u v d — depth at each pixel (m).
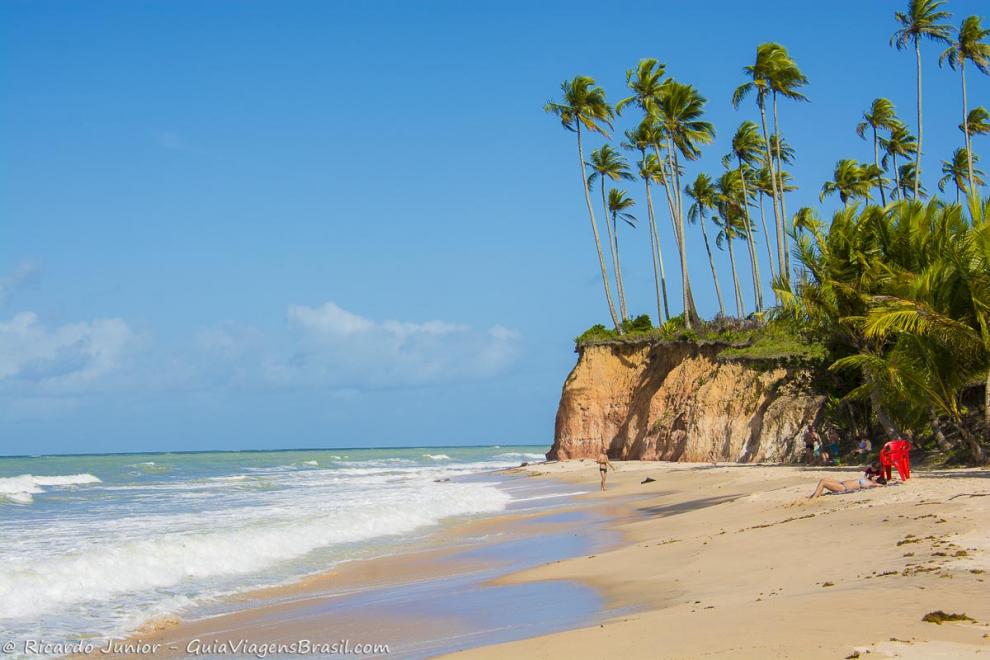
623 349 63.31
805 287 34.81
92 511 33.19
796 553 13.33
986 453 28.98
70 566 16.64
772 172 52.62
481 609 12.53
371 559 19.55
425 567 17.98
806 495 21.31
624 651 8.19
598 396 62.56
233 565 18.45
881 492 19.12
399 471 76.56
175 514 30.45
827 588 10.34
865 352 33.72
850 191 65.19
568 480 45.34
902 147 68.50
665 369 57.97
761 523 17.80
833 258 33.72
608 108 63.78
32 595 14.92
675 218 58.53
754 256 62.28
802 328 36.94
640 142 65.00
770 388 45.88
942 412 31.48
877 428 37.97
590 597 12.46
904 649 7.04
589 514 26.67
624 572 14.21
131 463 107.50
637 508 27.16
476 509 31.02
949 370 27.77
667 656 7.78
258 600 14.99
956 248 27.02
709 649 7.80
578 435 62.62
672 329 60.19
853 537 13.88
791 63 51.34
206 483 57.22
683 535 18.42
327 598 14.89
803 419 42.25
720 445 47.25
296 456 157.12
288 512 29.95
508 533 23.31
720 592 11.34
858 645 7.32
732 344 51.00
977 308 25.94
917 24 47.94
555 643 8.98
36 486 55.22
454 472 69.81
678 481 36.00
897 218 33.19
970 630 7.72
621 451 59.62
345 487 48.19
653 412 54.91
